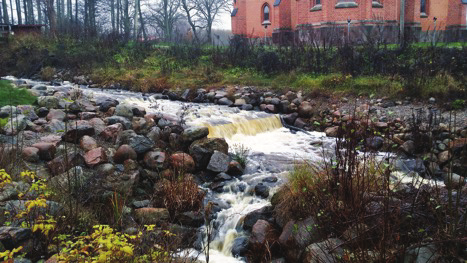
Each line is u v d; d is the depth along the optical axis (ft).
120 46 81.76
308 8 97.09
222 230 21.33
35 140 25.18
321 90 50.03
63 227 15.26
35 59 74.02
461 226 13.08
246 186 25.53
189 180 23.62
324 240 15.24
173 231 20.12
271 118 43.19
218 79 59.36
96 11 156.25
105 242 9.91
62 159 22.29
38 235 14.80
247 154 31.91
